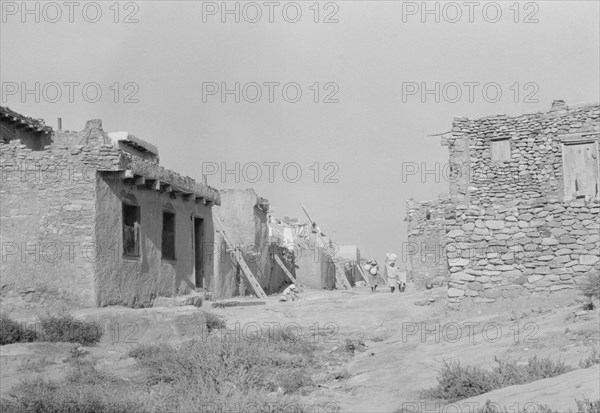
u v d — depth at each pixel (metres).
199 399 11.65
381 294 30.42
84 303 18.53
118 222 19.95
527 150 20.72
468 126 21.30
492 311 18.92
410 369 13.89
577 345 13.09
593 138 20.03
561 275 18.75
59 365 14.70
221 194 38.91
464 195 21.02
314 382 13.91
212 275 28.53
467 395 11.29
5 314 16.83
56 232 18.77
